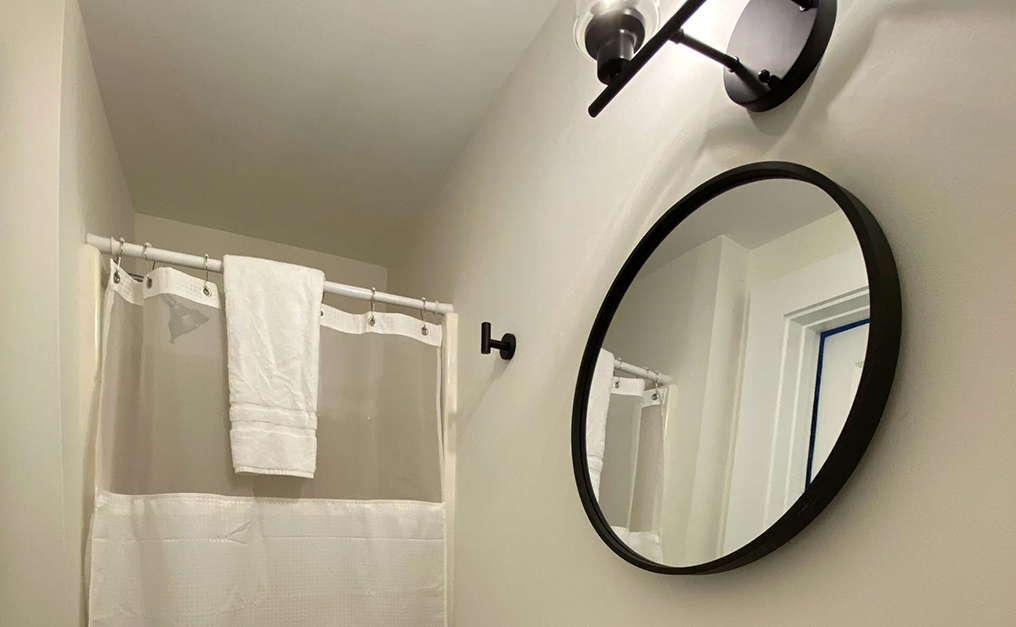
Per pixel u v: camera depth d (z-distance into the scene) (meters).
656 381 0.89
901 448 0.57
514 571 1.17
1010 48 0.55
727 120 0.87
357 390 1.44
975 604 0.50
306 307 1.38
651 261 0.95
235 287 1.33
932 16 0.63
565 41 1.31
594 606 0.94
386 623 1.32
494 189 1.53
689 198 0.87
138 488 1.20
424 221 2.02
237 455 1.24
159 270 1.30
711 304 0.82
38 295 1.08
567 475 1.06
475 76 1.54
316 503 1.33
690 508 0.78
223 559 1.21
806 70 0.74
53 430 1.08
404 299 1.55
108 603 1.13
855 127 0.68
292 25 1.38
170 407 1.25
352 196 1.98
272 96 1.57
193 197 1.98
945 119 0.59
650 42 0.76
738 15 0.88
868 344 0.59
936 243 0.57
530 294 1.29
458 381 1.56
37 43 1.12
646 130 1.03
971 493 0.51
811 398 0.66
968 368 0.53
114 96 1.54
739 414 0.74
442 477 1.47
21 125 1.10
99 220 1.50
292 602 1.26
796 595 0.64
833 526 0.62
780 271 0.73
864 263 0.62
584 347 1.08
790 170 0.72
